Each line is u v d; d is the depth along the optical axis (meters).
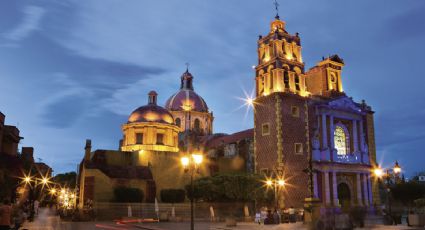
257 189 46.94
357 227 26.56
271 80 54.31
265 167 51.81
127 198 47.84
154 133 62.31
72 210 47.53
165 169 54.66
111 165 51.69
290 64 55.41
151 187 50.94
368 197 55.69
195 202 47.56
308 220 30.48
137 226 34.38
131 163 57.44
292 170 50.09
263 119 53.62
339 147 56.28
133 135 62.59
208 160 57.25
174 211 44.81
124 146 62.50
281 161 49.53
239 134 67.38
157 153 54.84
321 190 51.75
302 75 56.00
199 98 87.44
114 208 45.12
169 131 63.78
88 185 48.34
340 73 59.84
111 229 31.08
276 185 48.62
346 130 57.09
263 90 55.62
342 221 25.00
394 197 57.88
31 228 30.66
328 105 54.75
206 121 85.81
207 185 46.41
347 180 55.25
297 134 51.88
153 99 68.19
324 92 57.91
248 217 42.16
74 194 69.00
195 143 74.81
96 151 55.94
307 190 50.62
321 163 52.19
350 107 57.31
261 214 37.47
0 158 46.12
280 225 32.41
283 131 50.78
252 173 51.41
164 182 54.09
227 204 47.22
